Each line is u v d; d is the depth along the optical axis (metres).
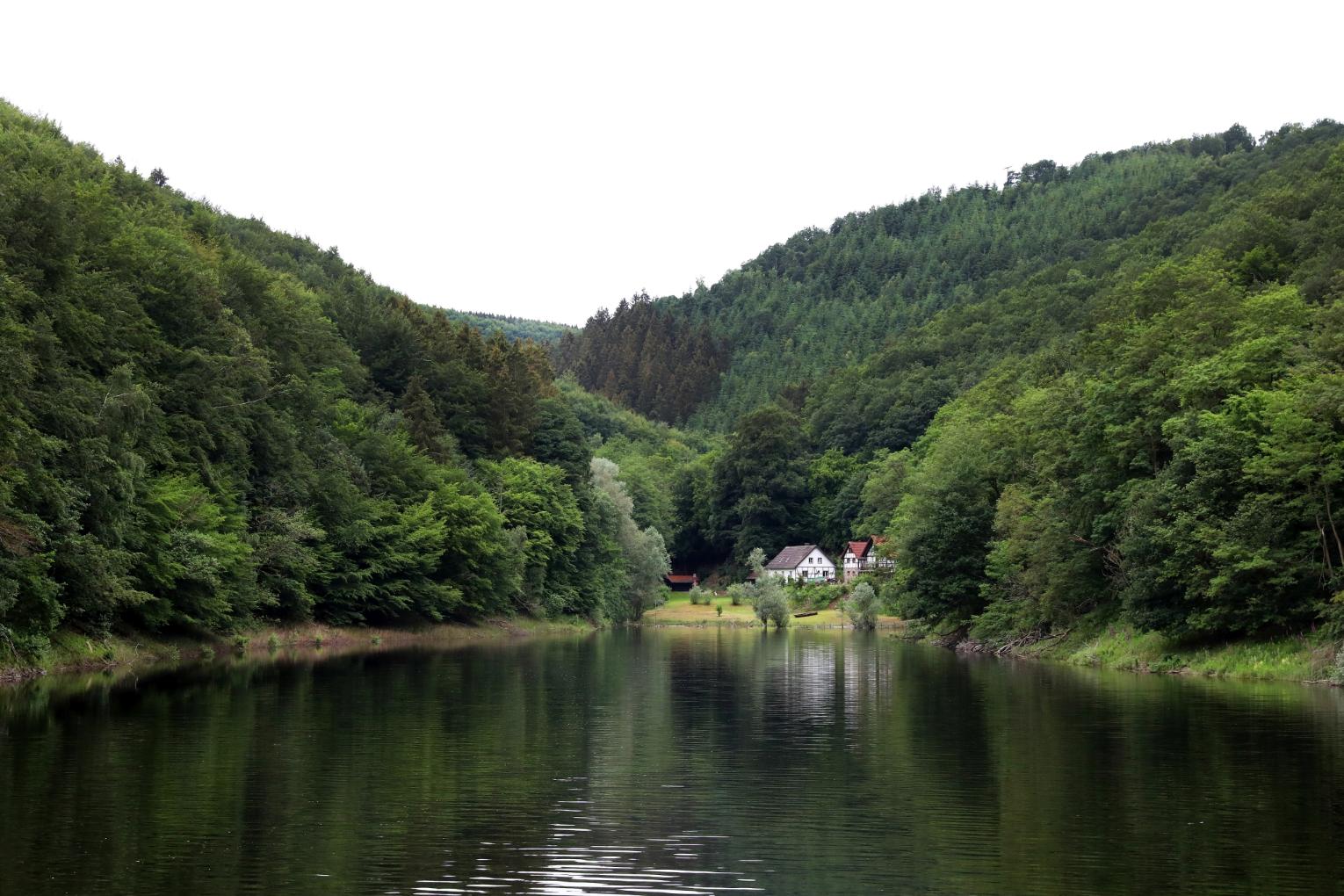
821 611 150.88
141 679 45.31
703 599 165.38
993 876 17.23
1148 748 28.56
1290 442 48.06
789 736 31.39
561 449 125.19
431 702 38.97
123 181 105.44
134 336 59.94
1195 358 60.84
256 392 73.88
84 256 62.12
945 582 77.31
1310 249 94.56
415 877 17.11
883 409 192.25
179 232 94.12
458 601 90.75
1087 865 17.75
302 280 138.12
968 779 24.72
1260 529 47.62
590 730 32.56
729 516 192.62
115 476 50.00
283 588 70.38
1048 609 64.69
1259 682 45.53
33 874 16.95
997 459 79.56
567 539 113.69
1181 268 85.69
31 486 45.12
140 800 21.94
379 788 23.61
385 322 119.00
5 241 50.81
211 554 59.50
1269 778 24.39
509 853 18.56
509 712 36.34
